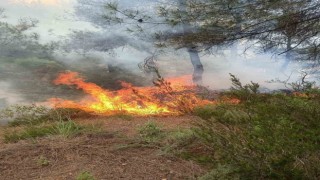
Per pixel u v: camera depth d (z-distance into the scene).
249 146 2.76
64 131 5.95
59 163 4.66
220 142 3.01
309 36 8.39
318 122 2.84
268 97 3.39
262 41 9.16
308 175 2.58
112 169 4.39
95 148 5.17
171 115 8.16
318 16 7.91
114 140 5.50
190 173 4.12
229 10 8.33
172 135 5.25
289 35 8.30
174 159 4.62
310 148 2.62
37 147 5.31
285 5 7.78
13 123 8.52
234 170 2.96
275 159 2.64
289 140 2.70
